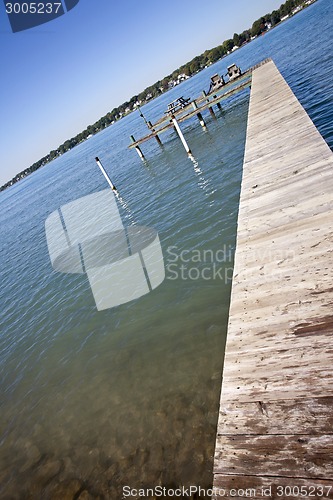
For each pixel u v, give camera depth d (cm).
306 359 221
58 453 429
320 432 174
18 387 617
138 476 348
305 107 1478
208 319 539
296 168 522
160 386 455
